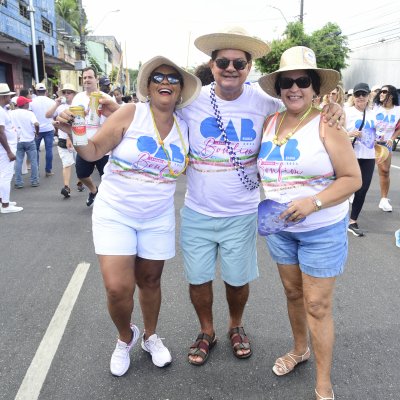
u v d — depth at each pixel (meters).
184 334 3.03
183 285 3.80
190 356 2.71
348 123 5.23
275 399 2.39
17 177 8.02
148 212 2.46
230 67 2.37
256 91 2.59
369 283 3.89
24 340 2.90
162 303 3.46
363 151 5.18
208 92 2.53
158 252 2.54
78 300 3.48
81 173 6.23
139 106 2.38
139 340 2.97
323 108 2.20
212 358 2.76
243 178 2.57
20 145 7.92
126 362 2.60
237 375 2.60
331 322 2.32
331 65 31.56
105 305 3.40
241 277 2.73
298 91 2.19
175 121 2.44
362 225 5.80
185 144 2.49
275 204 2.16
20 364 2.65
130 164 2.35
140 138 2.34
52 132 9.24
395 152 15.09
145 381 2.53
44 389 2.44
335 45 31.00
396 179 9.25
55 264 4.27
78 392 2.42
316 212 2.21
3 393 2.40
